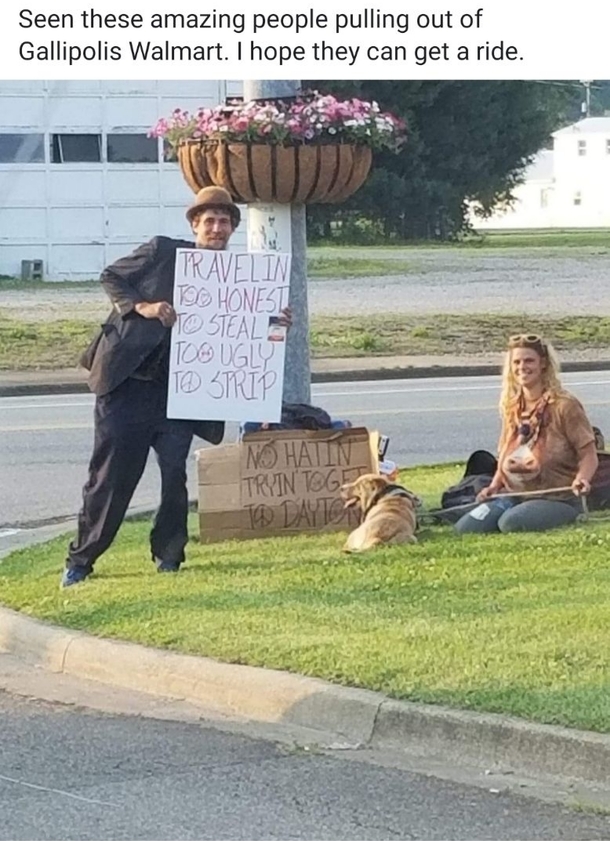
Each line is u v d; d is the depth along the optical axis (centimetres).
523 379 1292
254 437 1297
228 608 1039
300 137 1317
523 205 10719
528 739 785
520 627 964
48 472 1812
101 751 825
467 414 2327
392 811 732
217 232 1166
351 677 877
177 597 1076
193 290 1149
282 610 1027
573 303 4338
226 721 879
